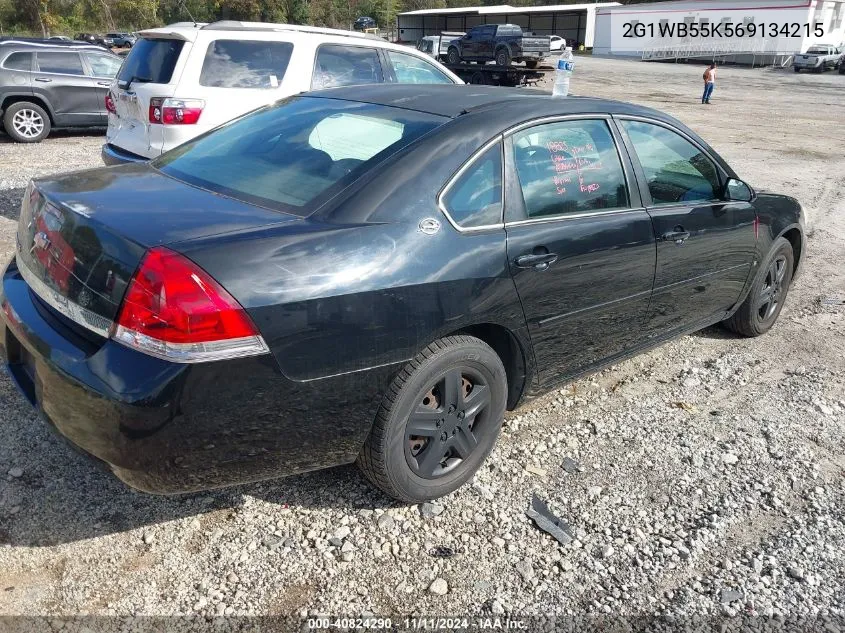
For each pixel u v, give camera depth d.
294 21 77.62
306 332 2.43
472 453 3.15
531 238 3.08
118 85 6.64
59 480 3.05
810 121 20.22
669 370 4.56
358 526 2.93
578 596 2.66
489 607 2.58
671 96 26.84
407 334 2.67
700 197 4.12
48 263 2.62
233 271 2.32
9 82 11.48
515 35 27.28
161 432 2.28
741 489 3.35
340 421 2.62
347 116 3.30
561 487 3.28
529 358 3.25
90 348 2.40
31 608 2.43
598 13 53.47
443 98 3.41
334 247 2.53
